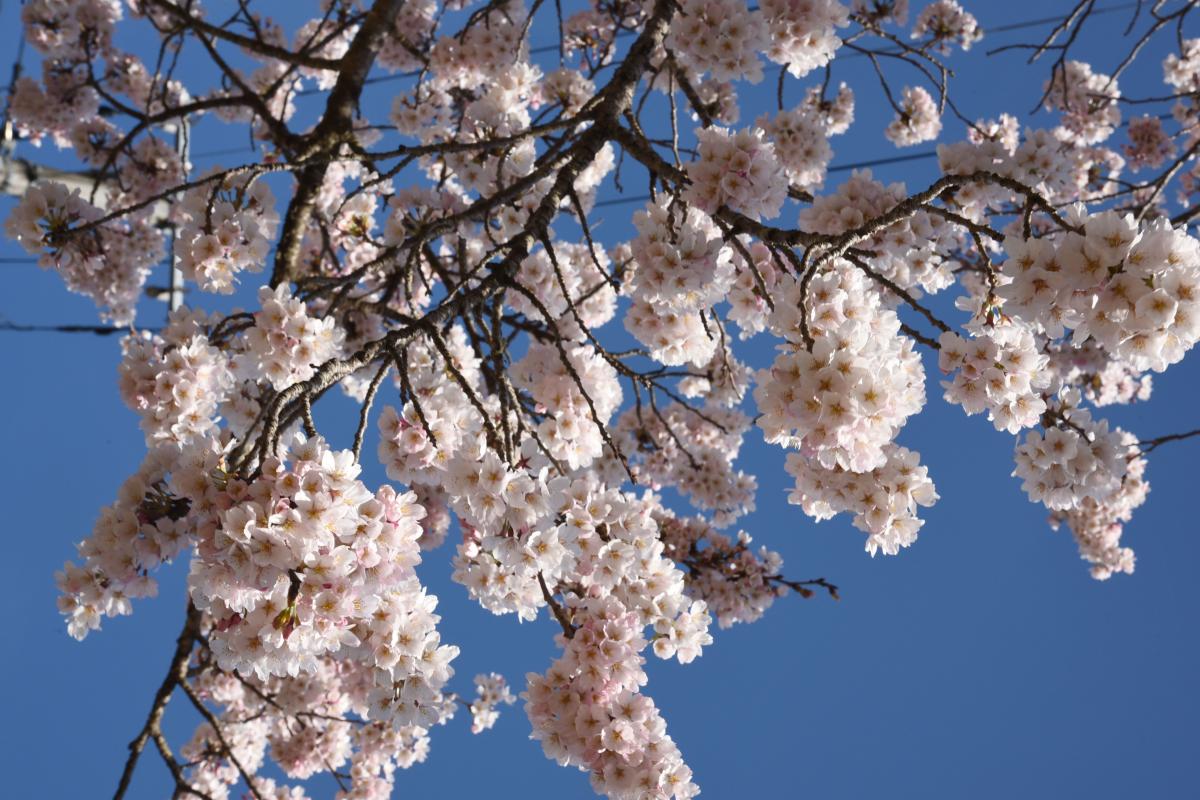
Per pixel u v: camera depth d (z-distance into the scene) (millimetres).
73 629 2701
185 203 3305
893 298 3582
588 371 3697
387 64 6590
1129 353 1994
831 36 3580
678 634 3211
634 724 2984
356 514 2139
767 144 2852
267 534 2062
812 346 2223
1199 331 1923
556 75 5191
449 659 2719
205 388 2949
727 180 2816
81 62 6840
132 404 2957
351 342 5820
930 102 6430
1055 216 2152
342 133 5301
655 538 3209
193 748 6879
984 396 2648
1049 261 2100
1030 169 4070
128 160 6727
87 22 6785
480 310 3035
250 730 7012
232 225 3184
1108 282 1976
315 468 2125
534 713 3039
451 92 5562
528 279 4512
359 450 2529
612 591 3244
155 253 6398
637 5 5648
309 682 6742
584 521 3018
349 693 6984
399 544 2236
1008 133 6762
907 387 2590
